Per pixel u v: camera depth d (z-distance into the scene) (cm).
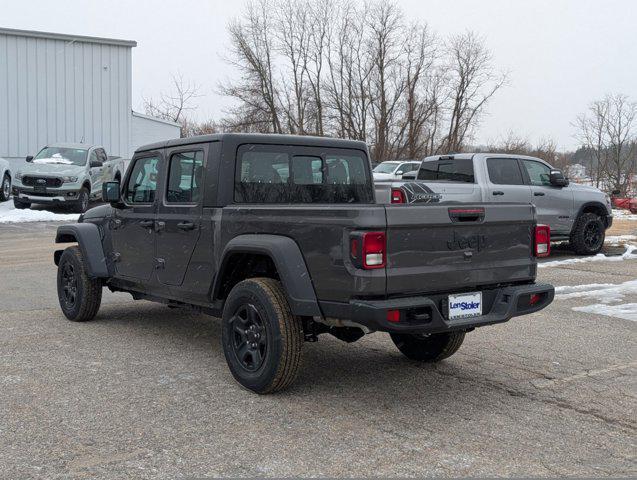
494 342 648
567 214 1283
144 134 3241
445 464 369
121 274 666
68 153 2086
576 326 717
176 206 574
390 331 428
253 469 359
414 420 437
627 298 872
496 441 403
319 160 589
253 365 485
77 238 695
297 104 4616
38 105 2792
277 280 495
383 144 4619
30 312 772
